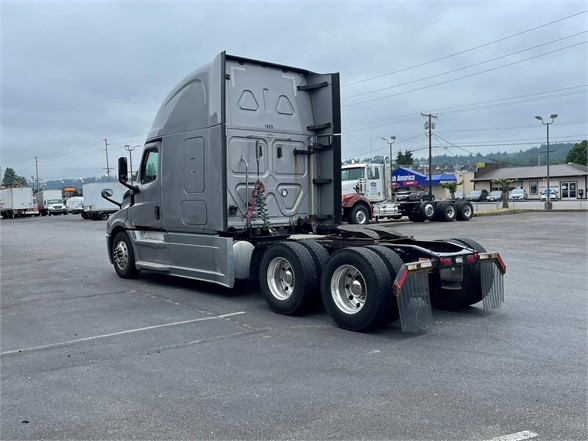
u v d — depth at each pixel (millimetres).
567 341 6055
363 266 6402
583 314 7367
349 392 4652
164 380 5043
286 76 9367
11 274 12328
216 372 5238
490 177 83688
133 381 5039
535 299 8367
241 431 3963
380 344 6074
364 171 24391
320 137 9656
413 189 57094
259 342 6246
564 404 4312
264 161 8984
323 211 9719
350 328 6633
